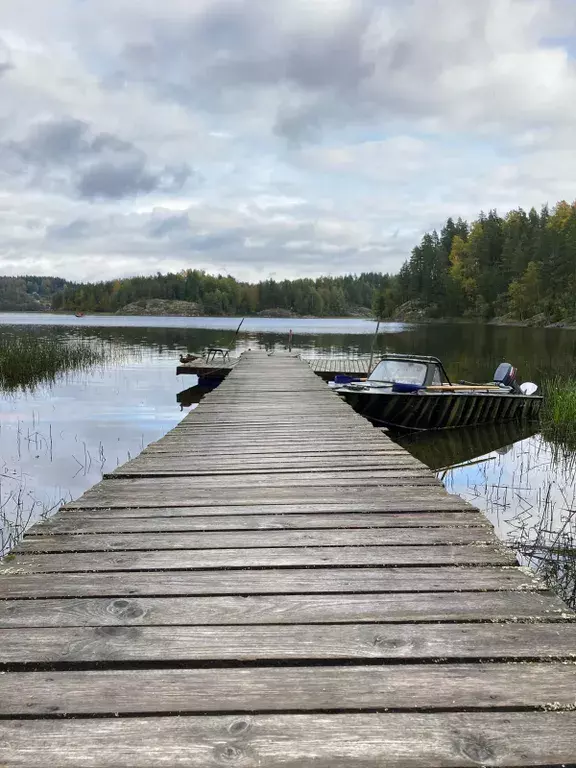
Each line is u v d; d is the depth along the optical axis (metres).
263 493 4.05
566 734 1.56
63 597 2.41
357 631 2.12
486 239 87.50
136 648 1.99
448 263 98.38
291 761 1.46
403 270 98.44
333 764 1.45
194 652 1.96
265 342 35.19
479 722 1.61
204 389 15.52
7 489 6.51
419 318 89.50
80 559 2.83
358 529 3.29
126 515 3.57
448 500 3.86
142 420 10.97
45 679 1.83
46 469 7.39
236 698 1.72
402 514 3.56
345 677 1.83
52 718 1.64
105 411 11.94
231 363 17.41
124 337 37.66
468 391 10.85
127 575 2.64
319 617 2.23
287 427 6.96
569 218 77.75
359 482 4.35
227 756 1.48
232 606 2.33
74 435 9.55
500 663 1.91
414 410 9.85
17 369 16.89
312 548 2.98
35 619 2.21
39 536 3.17
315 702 1.70
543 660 1.93
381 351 28.22
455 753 1.49
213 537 3.16
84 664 1.90
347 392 9.86
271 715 1.65
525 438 10.24
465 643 2.03
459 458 8.71
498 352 28.34
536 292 71.56
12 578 2.60
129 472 4.66
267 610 2.29
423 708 1.67
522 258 78.06
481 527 3.31
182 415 11.55
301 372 14.30
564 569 4.18
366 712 1.67
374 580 2.58
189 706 1.68
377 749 1.51
